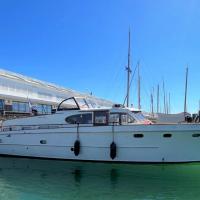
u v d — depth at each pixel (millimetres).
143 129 14820
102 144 15398
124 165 15117
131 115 16156
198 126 14633
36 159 16984
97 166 15516
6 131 17953
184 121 18219
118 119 15969
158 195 11758
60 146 16328
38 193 11953
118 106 16688
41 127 17453
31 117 17906
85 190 12305
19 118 18281
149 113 39562
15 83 28062
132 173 14578
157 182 13305
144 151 14867
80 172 15000
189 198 11453
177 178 13852
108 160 15297
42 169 15719
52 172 15125
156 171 14734
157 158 14766
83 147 15766
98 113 16156
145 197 11531
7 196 11633
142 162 14891
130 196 11656
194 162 14688
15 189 12516
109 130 15258
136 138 14945
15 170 15461
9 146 17797
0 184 13195
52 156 16500
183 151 14703
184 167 14750
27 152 17250
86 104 17641
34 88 30859
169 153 14711
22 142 17438
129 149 15023
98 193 11977
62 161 16250
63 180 13742
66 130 16172
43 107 31781
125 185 12945
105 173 14789
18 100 27953
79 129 15875
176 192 12102
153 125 14750
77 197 11516
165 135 14727
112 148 15078
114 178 13945
